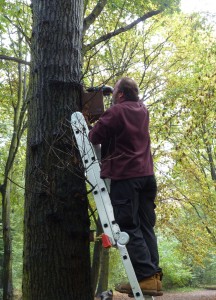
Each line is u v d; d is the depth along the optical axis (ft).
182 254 48.03
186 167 38.70
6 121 40.47
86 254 10.94
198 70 32.04
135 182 10.07
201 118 29.25
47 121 11.16
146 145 10.75
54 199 10.69
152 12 19.67
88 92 11.91
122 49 33.78
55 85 11.34
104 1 18.44
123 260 9.29
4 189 29.71
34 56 11.71
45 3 11.78
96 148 11.14
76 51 11.87
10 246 30.12
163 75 34.58
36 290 10.43
